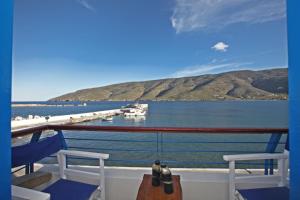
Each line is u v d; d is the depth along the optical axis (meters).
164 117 69.81
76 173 2.49
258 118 61.78
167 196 1.63
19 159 2.00
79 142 33.28
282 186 2.13
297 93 1.01
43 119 49.47
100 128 2.62
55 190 2.00
